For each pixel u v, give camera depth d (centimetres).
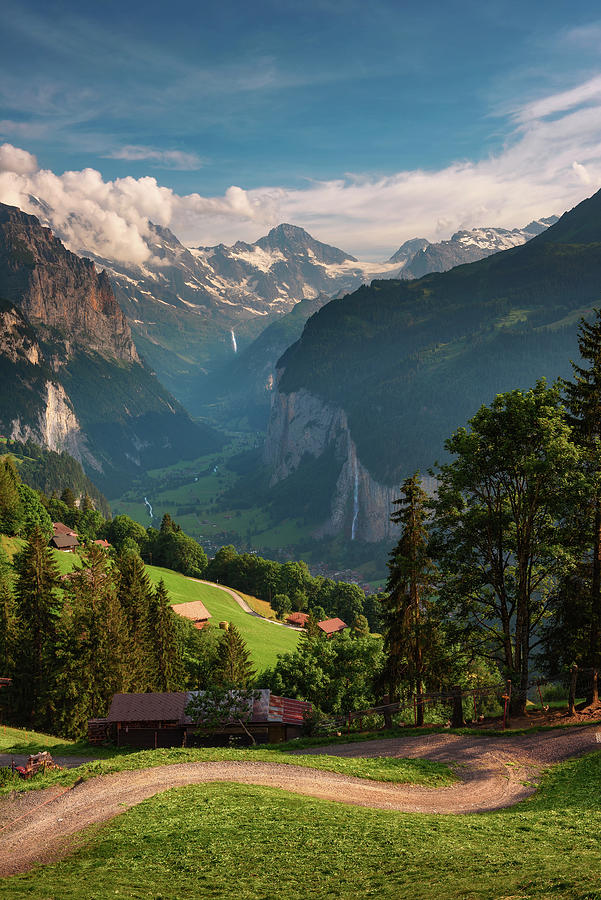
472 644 4681
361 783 3253
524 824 2442
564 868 1759
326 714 6059
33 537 7931
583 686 4566
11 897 1872
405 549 4788
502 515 4472
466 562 4550
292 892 1920
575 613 4375
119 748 5475
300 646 7162
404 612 4809
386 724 5000
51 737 6706
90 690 7225
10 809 2978
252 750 4188
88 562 8019
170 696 5859
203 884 2014
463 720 4784
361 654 6725
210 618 15575
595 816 2498
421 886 1816
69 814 2873
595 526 4328
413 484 4791
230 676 8412
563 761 3472
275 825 2527
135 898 1880
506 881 1712
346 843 2308
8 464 17338
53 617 7844
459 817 2644
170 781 3266
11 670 7606
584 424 4541
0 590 8538
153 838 2459
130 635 8338
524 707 4506
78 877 2123
